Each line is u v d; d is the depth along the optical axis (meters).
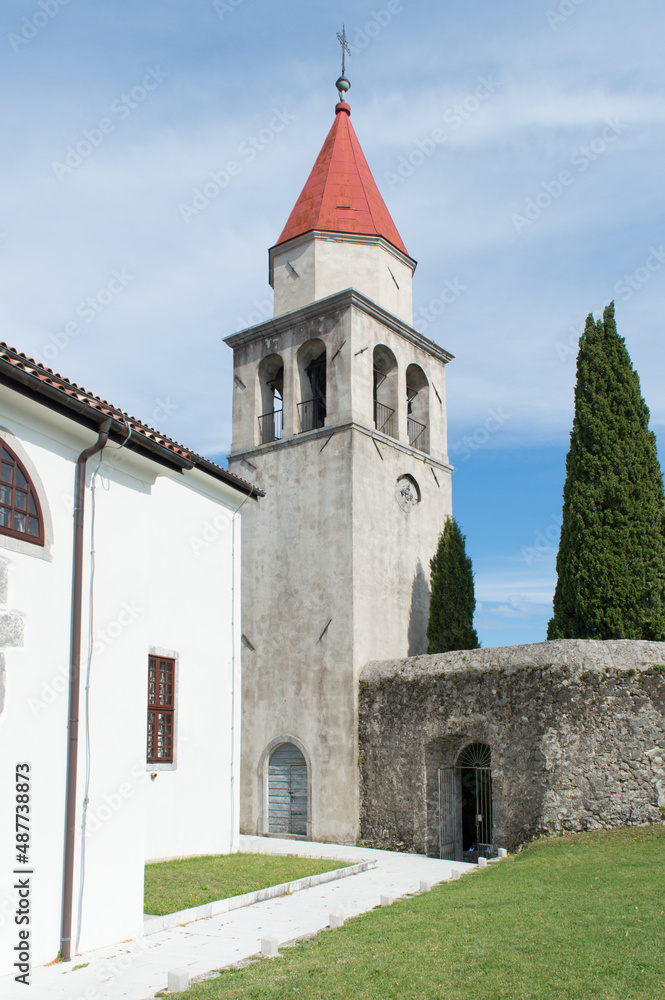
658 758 17.72
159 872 15.31
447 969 8.82
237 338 28.06
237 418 27.72
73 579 11.28
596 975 8.38
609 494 21.41
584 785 17.95
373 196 29.08
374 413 27.50
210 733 18.89
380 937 10.42
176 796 17.52
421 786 20.73
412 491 26.73
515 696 19.45
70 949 10.28
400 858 19.14
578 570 21.22
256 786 23.94
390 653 24.28
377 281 27.41
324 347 26.92
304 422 26.84
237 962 9.89
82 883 10.66
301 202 28.83
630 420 22.19
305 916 12.38
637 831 16.95
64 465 11.43
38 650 10.58
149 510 12.91
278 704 24.11
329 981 8.65
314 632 23.88
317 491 24.91
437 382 29.12
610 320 22.98
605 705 18.28
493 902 12.29
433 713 20.91
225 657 19.78
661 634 20.48
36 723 10.41
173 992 8.77
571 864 15.17
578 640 19.23
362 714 22.36
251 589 25.61
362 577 23.80
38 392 10.60
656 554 21.17
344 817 21.86
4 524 10.39
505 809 19.03
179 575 18.56
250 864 16.75
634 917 10.59
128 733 11.82
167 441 13.99
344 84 31.45
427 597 26.39
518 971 8.61
